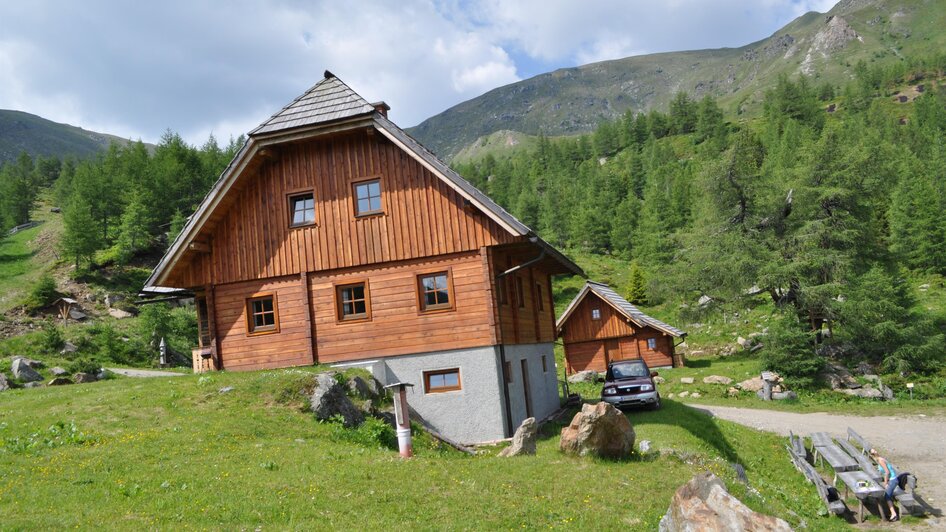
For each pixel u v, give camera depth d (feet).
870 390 104.32
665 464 42.78
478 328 59.67
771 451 66.74
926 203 213.66
